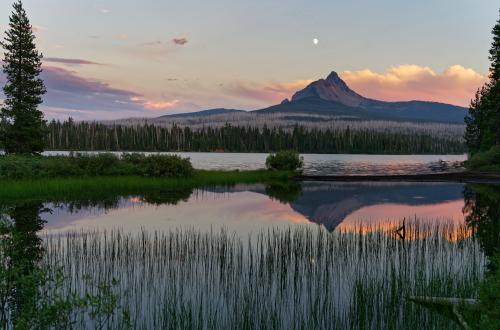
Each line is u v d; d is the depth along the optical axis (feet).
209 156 402.52
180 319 23.91
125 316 23.07
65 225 55.06
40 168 100.89
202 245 41.73
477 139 253.44
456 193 99.96
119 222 57.98
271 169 148.25
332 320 25.44
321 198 90.22
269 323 25.00
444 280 31.53
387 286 29.86
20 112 138.72
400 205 80.38
